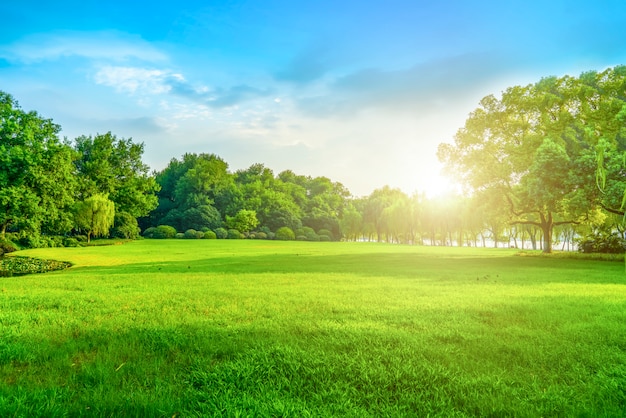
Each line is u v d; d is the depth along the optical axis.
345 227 99.94
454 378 3.99
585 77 26.41
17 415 3.19
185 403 3.49
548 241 30.41
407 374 4.09
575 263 21.50
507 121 31.03
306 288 11.05
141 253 34.41
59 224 42.91
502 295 9.59
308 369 4.21
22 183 34.19
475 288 10.95
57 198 38.41
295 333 5.80
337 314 7.25
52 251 35.06
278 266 20.12
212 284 12.24
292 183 124.19
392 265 20.47
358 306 8.05
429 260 24.72
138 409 3.34
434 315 7.04
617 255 24.30
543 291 10.32
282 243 63.56
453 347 5.05
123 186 63.56
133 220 63.41
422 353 4.81
